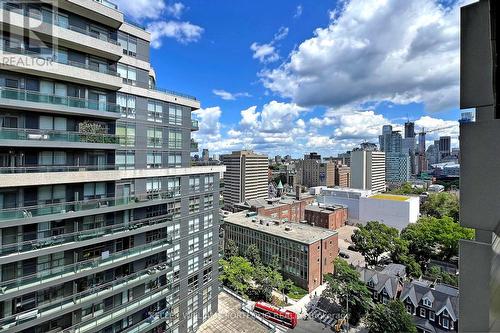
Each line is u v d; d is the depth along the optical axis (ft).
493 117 8.43
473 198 8.55
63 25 55.26
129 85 71.20
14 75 51.03
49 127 55.47
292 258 164.55
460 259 9.09
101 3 58.95
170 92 84.17
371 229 206.18
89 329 59.26
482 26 8.88
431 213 287.48
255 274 150.41
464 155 8.87
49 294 55.31
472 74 8.98
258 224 200.85
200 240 98.73
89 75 57.26
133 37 73.56
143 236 71.97
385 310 104.06
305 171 570.46
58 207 54.60
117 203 65.00
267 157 446.60
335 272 148.15
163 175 80.43
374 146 632.38
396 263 176.96
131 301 68.95
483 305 8.37
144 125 76.28
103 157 64.85
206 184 101.04
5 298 47.11
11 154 51.24
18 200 51.70
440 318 110.42
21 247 50.78
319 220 279.08
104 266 60.95
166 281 80.18
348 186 564.71
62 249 54.03
